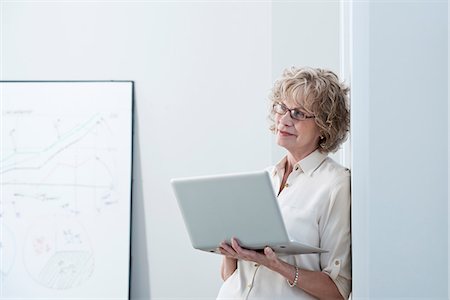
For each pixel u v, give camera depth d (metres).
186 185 1.99
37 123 3.76
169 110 3.70
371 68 1.64
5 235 3.74
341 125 2.16
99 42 3.77
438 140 1.61
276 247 2.00
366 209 1.66
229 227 1.99
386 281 1.65
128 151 3.69
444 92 1.60
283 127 2.15
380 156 1.64
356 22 1.72
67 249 3.70
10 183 3.75
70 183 3.72
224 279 2.31
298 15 3.23
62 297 3.68
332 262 2.08
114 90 3.72
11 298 3.72
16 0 3.83
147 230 3.70
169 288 3.68
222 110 3.65
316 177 2.16
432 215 1.62
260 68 3.62
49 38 3.81
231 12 3.66
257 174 1.88
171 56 3.71
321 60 3.21
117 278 3.65
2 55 3.83
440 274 1.62
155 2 3.73
